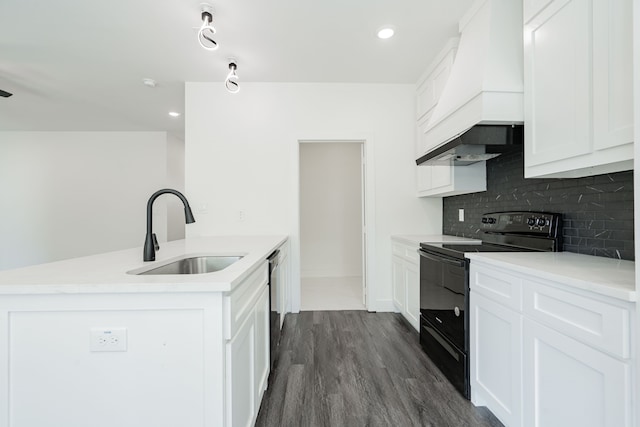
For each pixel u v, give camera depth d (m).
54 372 0.98
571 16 1.25
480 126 1.76
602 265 1.24
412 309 2.61
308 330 2.69
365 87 3.21
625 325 0.85
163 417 1.00
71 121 4.32
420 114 3.04
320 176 5.09
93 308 0.98
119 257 1.59
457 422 1.51
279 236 3.05
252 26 2.19
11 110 3.89
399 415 1.56
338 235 5.10
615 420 0.87
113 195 4.86
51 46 2.41
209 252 1.84
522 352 1.26
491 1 1.76
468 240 2.55
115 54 2.55
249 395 1.32
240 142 3.17
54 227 4.84
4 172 4.83
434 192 2.79
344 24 2.17
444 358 1.92
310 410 1.60
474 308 1.63
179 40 2.35
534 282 1.19
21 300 0.97
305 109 3.19
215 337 0.98
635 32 0.82
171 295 0.98
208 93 3.14
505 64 1.70
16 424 0.98
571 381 1.03
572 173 1.42
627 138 1.03
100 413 0.99
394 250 3.14
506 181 2.23
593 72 1.16
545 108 1.43
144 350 0.99
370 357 2.18
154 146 4.87
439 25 2.20
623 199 1.39
